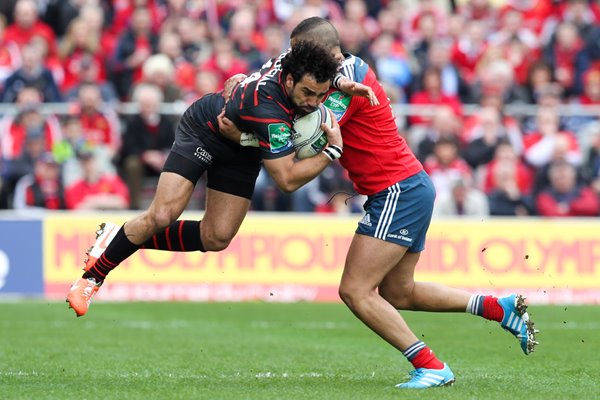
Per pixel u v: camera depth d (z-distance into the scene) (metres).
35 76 50.78
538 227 46.44
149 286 45.59
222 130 22.23
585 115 51.22
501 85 54.09
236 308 42.53
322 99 21.12
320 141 21.62
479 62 56.62
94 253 23.42
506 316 23.02
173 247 24.23
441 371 22.05
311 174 21.36
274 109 21.22
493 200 48.59
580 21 58.81
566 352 29.22
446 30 61.09
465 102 54.94
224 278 45.78
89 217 45.75
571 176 49.69
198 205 48.47
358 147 22.06
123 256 23.28
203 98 23.34
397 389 21.55
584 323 37.38
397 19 57.81
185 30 55.25
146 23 54.31
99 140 47.78
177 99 50.06
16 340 31.91
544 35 61.03
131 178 47.81
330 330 35.22
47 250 45.50
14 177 47.09
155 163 48.12
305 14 54.72
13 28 54.91
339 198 48.53
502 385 22.42
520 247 46.31
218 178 23.64
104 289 45.44
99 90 50.47
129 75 53.75
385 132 22.05
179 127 23.33
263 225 46.06
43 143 47.44
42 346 30.36
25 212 46.88
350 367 26.02
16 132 47.47
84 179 47.19
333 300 45.75
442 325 36.88
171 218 23.03
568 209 49.59
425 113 49.81
